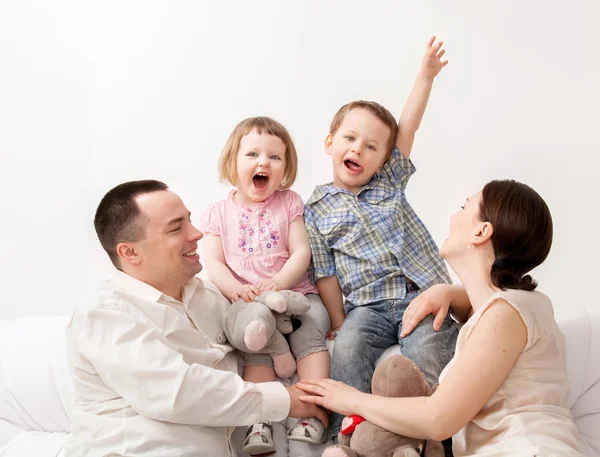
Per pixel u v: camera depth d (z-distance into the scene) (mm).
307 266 1844
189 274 1544
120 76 2984
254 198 1869
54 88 2979
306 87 2895
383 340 1732
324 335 1759
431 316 1675
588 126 2789
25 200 2881
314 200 1956
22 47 3006
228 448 1463
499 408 1289
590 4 2828
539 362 1307
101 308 1396
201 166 2842
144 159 2889
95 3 3039
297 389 1493
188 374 1341
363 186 1963
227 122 2898
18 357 1774
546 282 2660
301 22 2914
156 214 1477
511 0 2865
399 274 1823
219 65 2945
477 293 1426
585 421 1641
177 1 2992
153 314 1437
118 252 1503
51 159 2918
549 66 2840
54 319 1864
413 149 2828
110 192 1535
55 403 1732
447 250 1462
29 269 2770
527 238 1352
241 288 1713
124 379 1337
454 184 2768
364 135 1883
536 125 2812
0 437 1735
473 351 1271
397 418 1297
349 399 1394
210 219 1894
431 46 1894
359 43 2896
